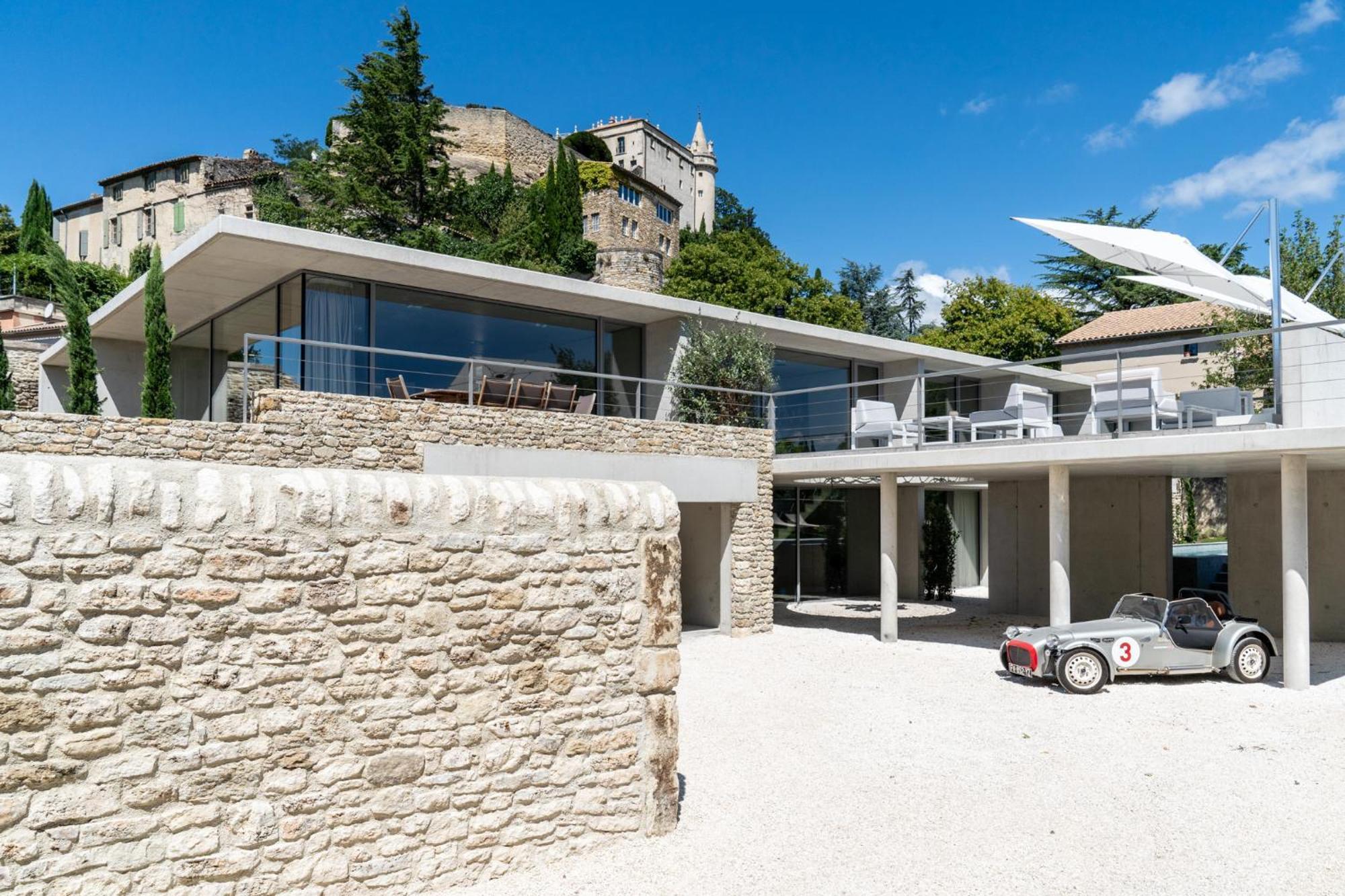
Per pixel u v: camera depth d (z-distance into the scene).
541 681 5.74
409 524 5.25
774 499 20.06
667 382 14.70
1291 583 10.63
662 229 58.28
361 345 13.64
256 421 10.60
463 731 5.41
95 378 15.28
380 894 5.07
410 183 38.22
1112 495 16.86
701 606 16.05
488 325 15.10
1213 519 32.91
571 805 5.86
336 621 4.98
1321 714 9.48
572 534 5.91
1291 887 5.43
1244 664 11.02
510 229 44.12
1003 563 18.80
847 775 7.66
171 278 13.97
